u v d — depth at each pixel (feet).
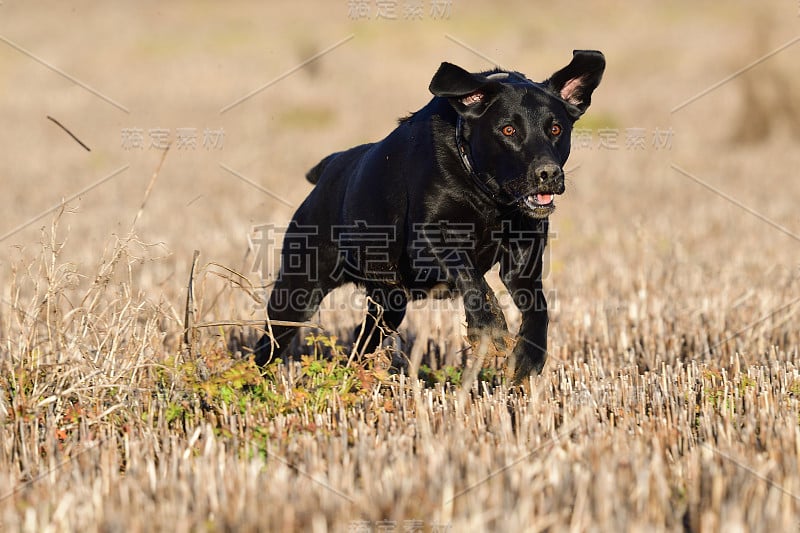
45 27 212.02
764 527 19.38
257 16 223.51
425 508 20.48
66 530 19.94
